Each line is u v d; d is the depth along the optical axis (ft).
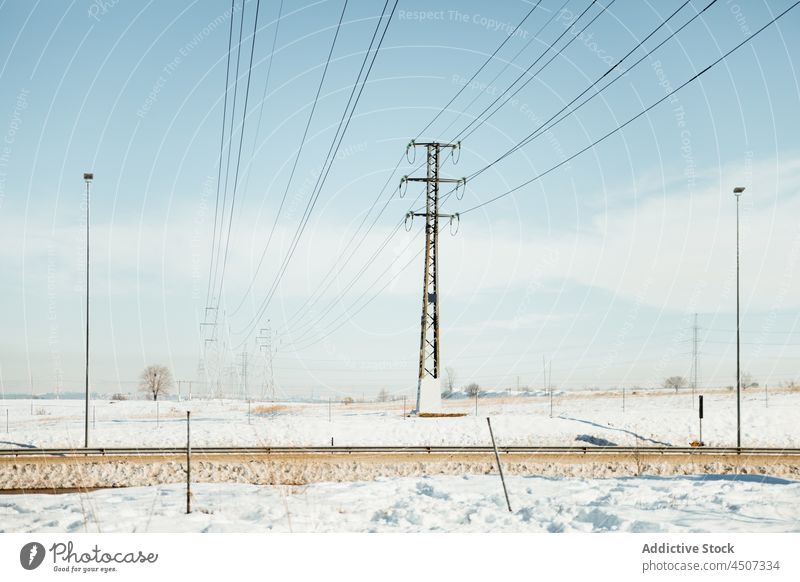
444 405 264.93
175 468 98.99
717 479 78.95
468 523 51.49
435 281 160.25
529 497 63.62
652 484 73.20
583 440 135.85
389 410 228.43
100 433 139.85
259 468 99.66
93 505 60.95
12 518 54.95
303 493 68.64
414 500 62.69
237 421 165.48
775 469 103.30
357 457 106.52
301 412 229.45
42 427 162.09
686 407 196.44
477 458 107.76
